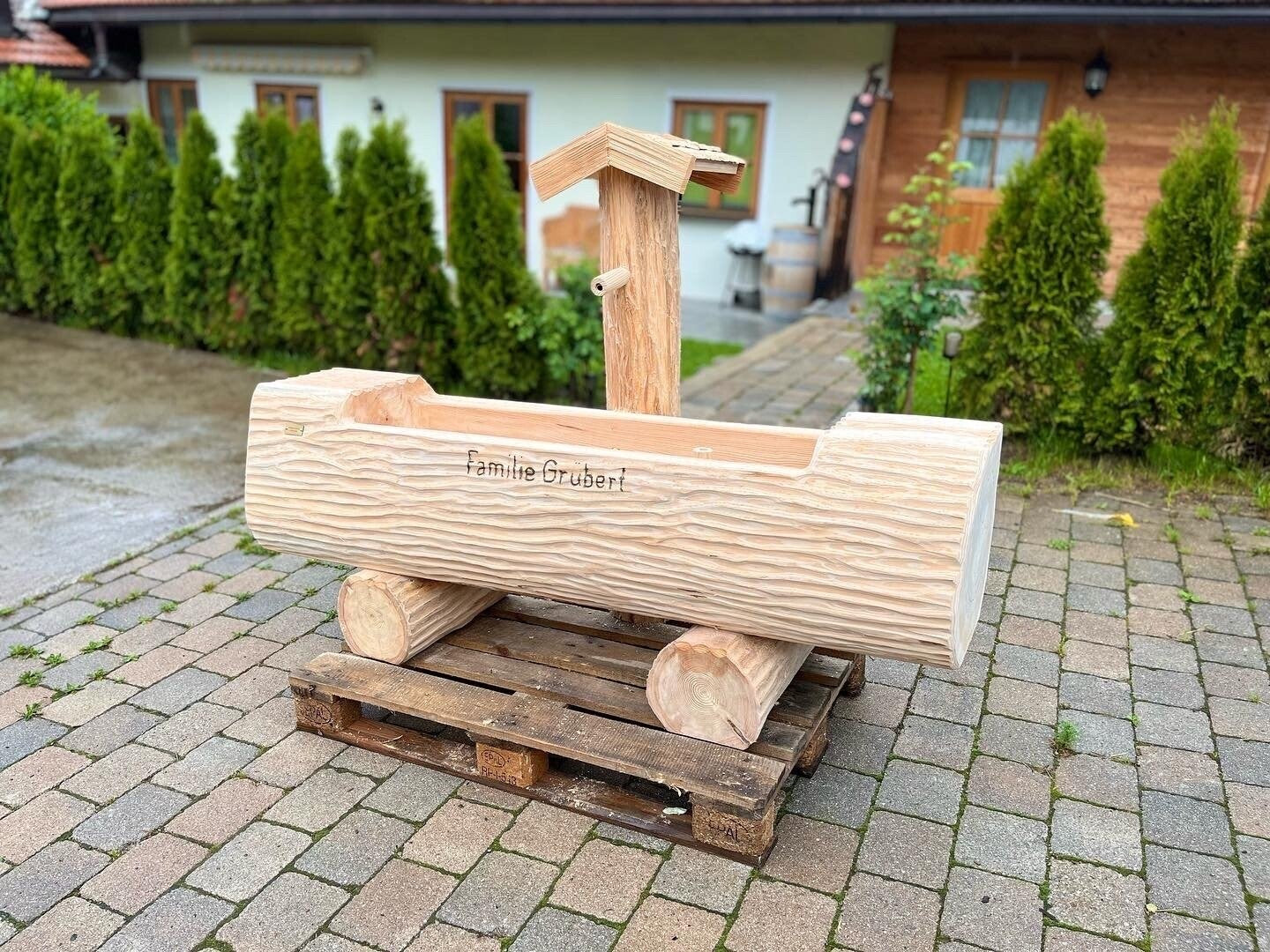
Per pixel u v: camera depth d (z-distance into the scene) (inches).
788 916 93.9
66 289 358.0
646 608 105.4
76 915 93.7
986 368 226.1
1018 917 94.1
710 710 103.0
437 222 488.4
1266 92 339.6
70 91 538.0
